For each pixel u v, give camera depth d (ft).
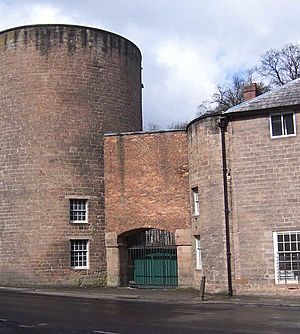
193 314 56.75
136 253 101.50
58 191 100.27
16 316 55.52
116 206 101.45
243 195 79.66
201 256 85.66
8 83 104.37
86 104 104.47
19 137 102.27
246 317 53.47
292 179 77.00
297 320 50.49
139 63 118.42
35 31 104.06
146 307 65.16
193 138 88.53
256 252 77.82
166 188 97.40
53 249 98.73
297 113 77.61
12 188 101.71
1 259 101.04
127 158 101.40
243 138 80.64
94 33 107.04
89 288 96.84
